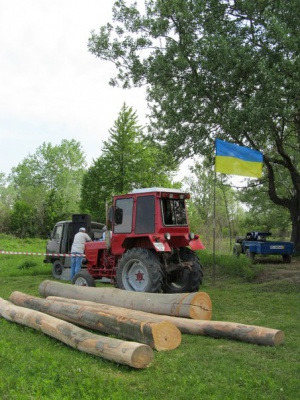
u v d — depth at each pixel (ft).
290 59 41.78
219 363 17.62
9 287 40.52
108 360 17.93
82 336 19.24
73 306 23.72
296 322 24.54
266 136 45.85
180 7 45.80
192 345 20.26
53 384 15.23
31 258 73.00
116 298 26.05
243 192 91.30
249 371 16.53
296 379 15.83
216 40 42.19
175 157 53.31
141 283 31.37
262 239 60.23
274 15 41.93
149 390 14.93
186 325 22.22
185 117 47.16
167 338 19.70
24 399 13.73
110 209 35.27
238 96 44.73
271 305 29.19
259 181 71.05
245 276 41.09
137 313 21.70
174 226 33.30
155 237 31.83
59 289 29.96
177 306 23.50
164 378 16.03
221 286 37.96
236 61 42.01
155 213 32.73
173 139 49.88
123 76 51.29
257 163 39.58
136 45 49.85
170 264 32.89
